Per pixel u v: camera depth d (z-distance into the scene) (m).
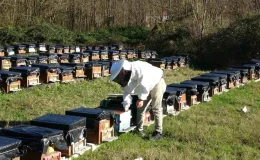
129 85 7.32
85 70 14.95
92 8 34.78
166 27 28.88
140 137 7.87
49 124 6.15
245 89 14.76
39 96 11.11
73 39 30.12
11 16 30.31
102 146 7.01
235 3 29.97
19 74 11.37
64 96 11.42
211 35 24.92
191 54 24.75
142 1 36.06
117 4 35.84
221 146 7.54
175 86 10.84
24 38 27.81
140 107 7.92
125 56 22.39
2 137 5.39
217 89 13.50
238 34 23.23
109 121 7.43
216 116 9.97
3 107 9.45
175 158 6.58
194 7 26.28
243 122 9.42
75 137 6.34
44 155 5.59
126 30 33.41
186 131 8.29
